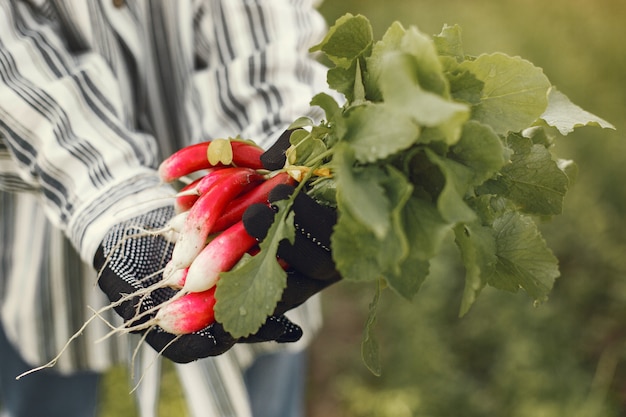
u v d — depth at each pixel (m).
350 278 0.75
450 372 1.53
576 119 0.88
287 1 1.05
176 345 0.83
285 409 1.23
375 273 0.75
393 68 0.75
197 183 0.87
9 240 1.09
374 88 0.80
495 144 0.76
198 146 0.89
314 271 0.81
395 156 0.77
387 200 0.74
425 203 0.76
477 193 0.81
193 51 1.05
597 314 1.69
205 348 0.83
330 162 0.82
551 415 1.40
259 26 1.03
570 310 1.68
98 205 0.89
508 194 0.84
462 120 0.73
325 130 0.82
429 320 1.64
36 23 0.96
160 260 0.88
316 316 1.17
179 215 0.86
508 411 1.45
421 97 0.73
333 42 0.83
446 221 0.75
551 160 0.85
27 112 0.91
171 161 0.89
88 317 1.11
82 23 0.98
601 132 2.10
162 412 1.49
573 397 1.44
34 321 1.11
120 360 1.13
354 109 0.77
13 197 1.08
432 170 0.77
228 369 1.12
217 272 0.82
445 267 1.71
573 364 1.53
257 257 0.79
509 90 0.81
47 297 1.10
